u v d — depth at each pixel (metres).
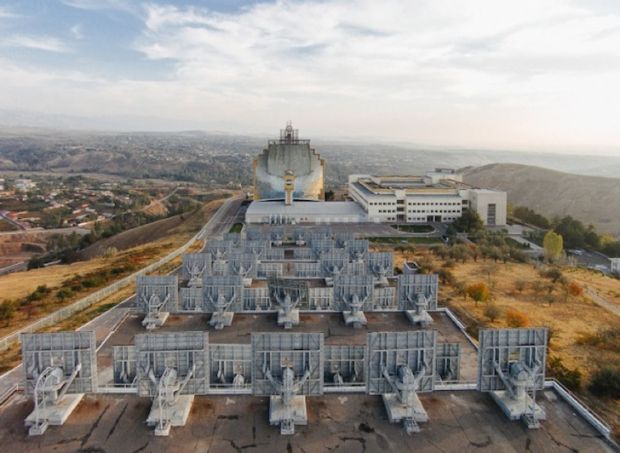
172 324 57.28
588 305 78.50
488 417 35.59
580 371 54.25
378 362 36.38
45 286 85.00
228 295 58.66
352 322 56.12
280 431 33.78
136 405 36.56
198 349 36.00
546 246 117.94
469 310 73.69
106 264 110.88
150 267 100.25
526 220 172.00
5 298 83.31
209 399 37.16
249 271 73.12
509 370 36.94
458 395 38.19
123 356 40.25
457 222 147.00
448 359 41.69
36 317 71.56
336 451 32.03
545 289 85.94
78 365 36.19
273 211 159.38
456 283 86.00
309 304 60.84
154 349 35.66
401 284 59.47
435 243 131.38
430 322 57.84
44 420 33.94
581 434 33.78
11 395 37.81
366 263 72.94
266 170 183.62
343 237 94.38
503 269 101.75
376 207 159.25
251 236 100.81
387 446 32.56
